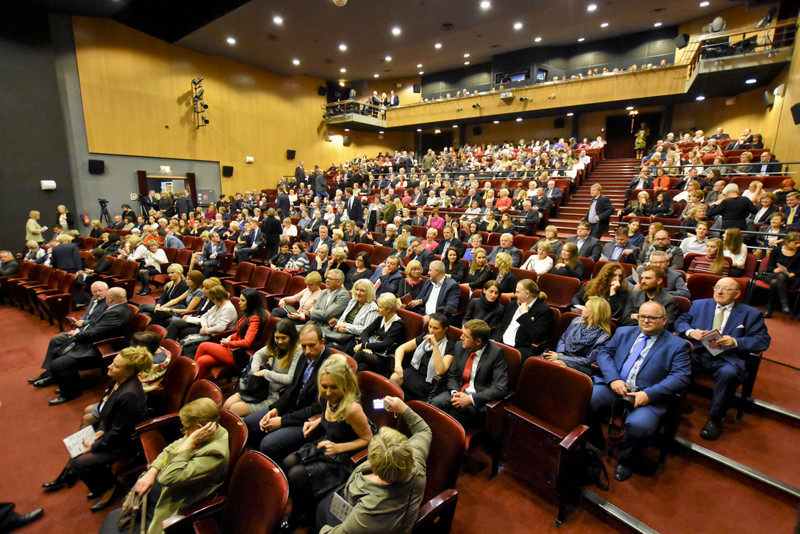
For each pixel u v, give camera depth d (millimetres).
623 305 3490
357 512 1503
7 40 9281
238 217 10688
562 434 2104
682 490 2295
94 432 2502
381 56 14859
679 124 13961
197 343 3744
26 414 3363
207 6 10156
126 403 2330
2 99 9273
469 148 16609
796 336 3818
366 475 1648
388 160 16500
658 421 2322
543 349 3271
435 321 2854
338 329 3754
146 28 11641
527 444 2256
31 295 6004
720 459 2408
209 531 1646
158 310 4332
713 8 12227
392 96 18797
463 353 2744
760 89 11320
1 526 2162
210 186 13992
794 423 2682
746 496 2238
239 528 1650
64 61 10398
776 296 4371
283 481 1595
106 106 11188
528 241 6531
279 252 6918
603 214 5867
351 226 7742
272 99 15938
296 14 10414
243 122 14906
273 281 5395
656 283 3230
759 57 9453
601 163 12742
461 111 16281
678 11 12430
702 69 10133
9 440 3010
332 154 18578
